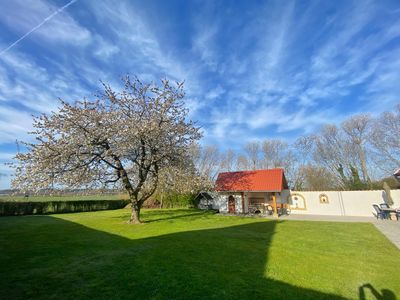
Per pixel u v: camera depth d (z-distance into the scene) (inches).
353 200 819.4
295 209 906.1
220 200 976.3
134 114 609.6
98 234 442.0
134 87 618.2
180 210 1051.3
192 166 741.3
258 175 927.0
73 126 537.6
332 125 1333.7
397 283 206.2
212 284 200.2
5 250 317.1
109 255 289.9
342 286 199.3
